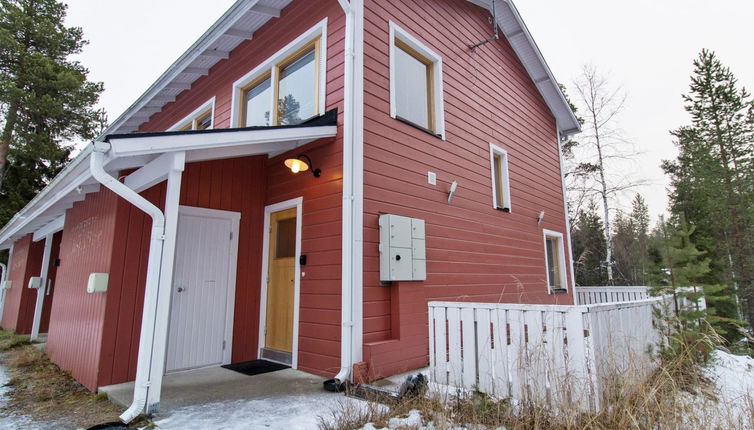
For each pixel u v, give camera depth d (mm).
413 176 5129
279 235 5227
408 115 5492
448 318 3736
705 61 15711
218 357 4723
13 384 4160
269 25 5891
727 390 3457
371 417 2965
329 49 4898
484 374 3354
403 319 4484
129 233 4090
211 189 4898
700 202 14945
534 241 7977
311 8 5242
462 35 6785
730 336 10094
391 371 4223
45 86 14477
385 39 5102
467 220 6047
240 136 3775
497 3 7414
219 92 6863
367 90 4668
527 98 8789
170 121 8383
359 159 4375
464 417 2820
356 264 4152
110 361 3840
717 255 10844
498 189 7410
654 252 5602
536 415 2525
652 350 3734
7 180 14492
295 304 4652
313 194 4691
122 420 2879
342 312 4062
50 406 3402
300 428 2814
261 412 3135
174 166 3309
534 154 8664
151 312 3107
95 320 4031
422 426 2812
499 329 3328
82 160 3275
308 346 4414
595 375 2746
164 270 3184
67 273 5242
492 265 6477
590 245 16938
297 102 5398
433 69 6027
